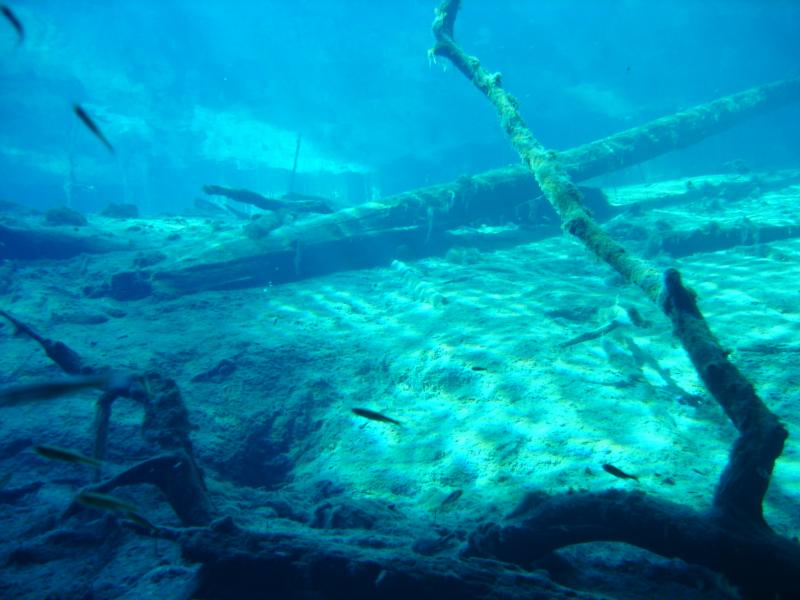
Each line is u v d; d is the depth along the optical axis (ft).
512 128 22.54
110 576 8.55
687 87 100.12
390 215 35.22
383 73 103.24
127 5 88.69
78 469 13.32
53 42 89.25
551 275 29.71
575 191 17.63
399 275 31.63
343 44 101.55
